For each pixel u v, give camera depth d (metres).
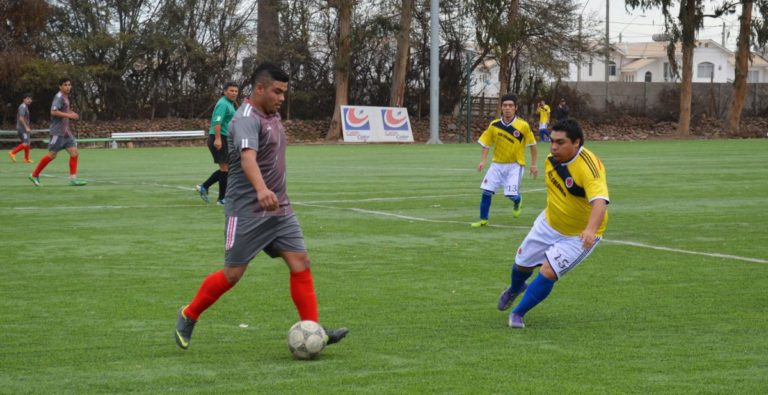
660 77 121.12
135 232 13.55
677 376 5.95
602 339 7.02
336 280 9.69
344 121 54.44
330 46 60.31
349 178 24.53
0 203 17.77
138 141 51.72
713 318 7.77
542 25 59.62
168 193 20.05
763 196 18.94
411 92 63.19
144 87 56.56
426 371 6.10
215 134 17.03
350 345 6.87
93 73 52.62
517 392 5.59
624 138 61.91
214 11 56.75
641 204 17.41
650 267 10.43
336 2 54.94
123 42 53.66
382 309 8.21
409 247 12.12
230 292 8.95
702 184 21.97
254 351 6.70
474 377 5.94
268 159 6.56
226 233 6.64
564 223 7.38
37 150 44.72
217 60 56.62
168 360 6.43
